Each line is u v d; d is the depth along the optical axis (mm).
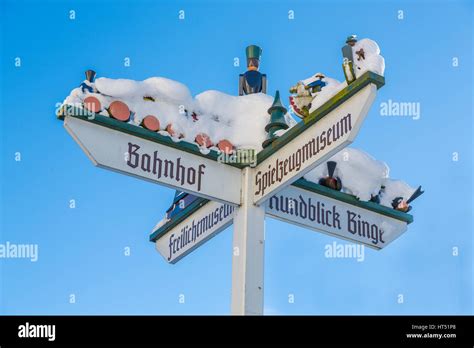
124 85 6473
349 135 5895
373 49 5914
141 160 6422
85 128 6262
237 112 7016
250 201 6723
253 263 6543
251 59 7555
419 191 7484
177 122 6617
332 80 6328
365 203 7316
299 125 6359
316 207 7102
